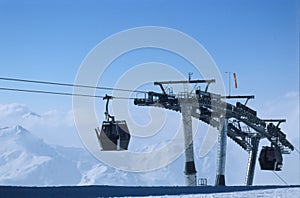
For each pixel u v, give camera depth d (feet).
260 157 286.46
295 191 106.11
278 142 303.27
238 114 258.98
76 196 95.71
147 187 127.03
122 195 99.50
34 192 100.01
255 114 278.87
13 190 103.09
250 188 125.90
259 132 291.79
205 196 95.09
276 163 288.92
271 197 90.94
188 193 105.50
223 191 111.55
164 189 119.75
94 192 104.99
